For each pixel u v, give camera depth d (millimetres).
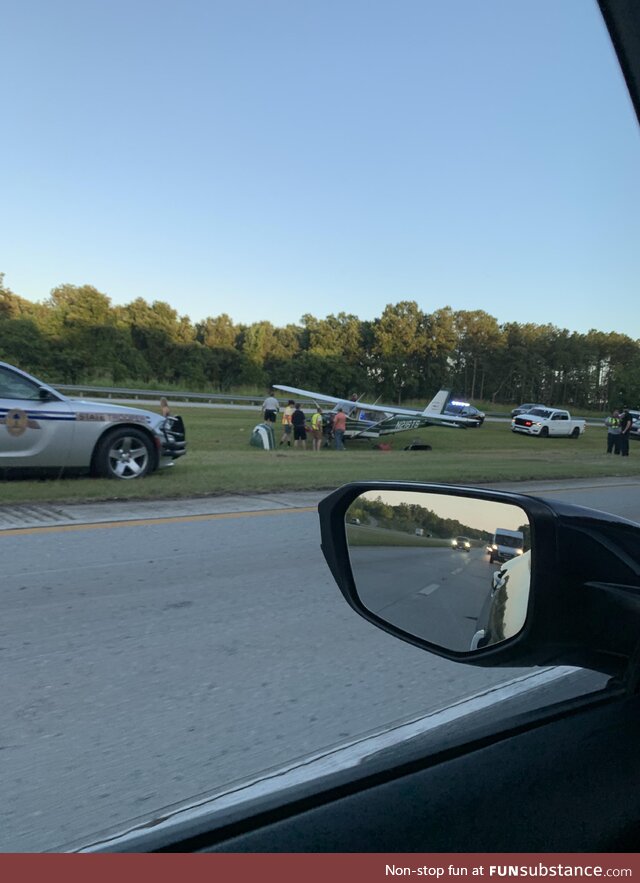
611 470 18922
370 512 1774
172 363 78250
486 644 1496
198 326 88250
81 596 5109
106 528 7445
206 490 10211
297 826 1044
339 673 3926
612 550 1405
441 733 3191
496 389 102250
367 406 27672
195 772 2787
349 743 3080
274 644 4340
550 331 106750
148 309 82188
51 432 10031
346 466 14664
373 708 3482
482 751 1237
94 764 2828
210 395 47625
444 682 3855
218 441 23516
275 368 82312
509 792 1113
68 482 10039
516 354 101312
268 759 2916
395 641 4477
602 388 105000
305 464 14867
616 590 1353
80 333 65562
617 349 104438
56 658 3949
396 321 93812
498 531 1488
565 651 1401
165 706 3406
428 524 1644
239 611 4957
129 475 11008
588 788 1135
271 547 6984
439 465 16250
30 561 5988
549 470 17016
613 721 1313
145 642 4270
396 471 13906
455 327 101438
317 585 5695
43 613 4699
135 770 2789
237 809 1123
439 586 1590
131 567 5977
